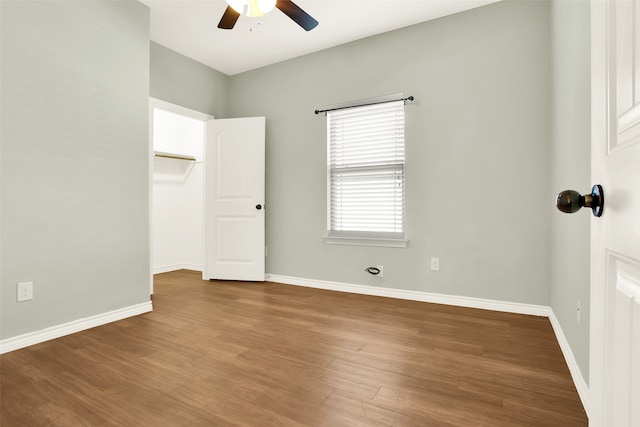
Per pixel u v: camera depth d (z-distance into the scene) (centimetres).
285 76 381
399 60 314
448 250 295
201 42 342
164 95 350
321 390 158
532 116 262
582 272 154
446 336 223
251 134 387
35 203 214
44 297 218
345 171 346
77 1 235
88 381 167
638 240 50
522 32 265
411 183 310
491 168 277
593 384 72
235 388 160
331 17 297
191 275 432
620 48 59
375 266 328
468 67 285
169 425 133
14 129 205
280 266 386
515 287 271
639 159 49
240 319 259
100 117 248
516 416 138
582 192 154
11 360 190
